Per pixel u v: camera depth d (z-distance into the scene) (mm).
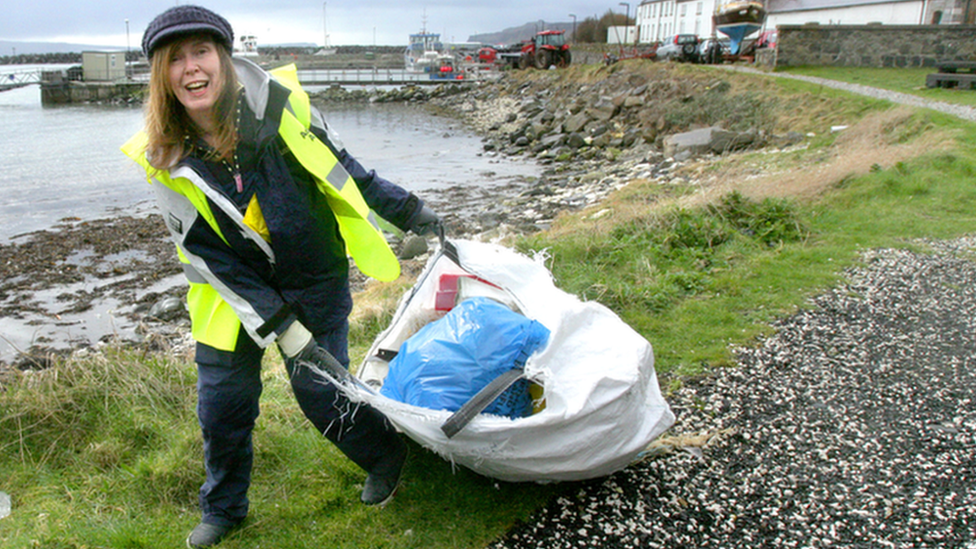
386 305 4859
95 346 6070
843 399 3482
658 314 4707
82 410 3354
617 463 2602
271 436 3139
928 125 11945
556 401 2398
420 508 2695
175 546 2533
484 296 3156
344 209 2389
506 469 2514
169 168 2098
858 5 40469
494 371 2582
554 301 2887
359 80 52812
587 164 17625
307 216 2236
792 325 4438
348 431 2533
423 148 21984
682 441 3078
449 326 2734
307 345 2240
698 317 4570
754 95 19781
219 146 2129
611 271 5582
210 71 2070
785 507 2668
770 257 5820
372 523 2621
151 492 2836
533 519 2627
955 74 18188
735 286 5109
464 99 38844
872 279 5273
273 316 2182
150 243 9781
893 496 2701
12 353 6004
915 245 6129
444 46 65812
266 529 2604
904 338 4203
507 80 39250
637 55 36250
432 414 2342
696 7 64375
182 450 2986
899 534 2486
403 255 7887
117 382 3551
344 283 2463
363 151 21156
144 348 4117
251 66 2182
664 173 13367
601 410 2438
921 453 2982
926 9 36188
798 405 3438
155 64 2043
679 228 6289
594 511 2662
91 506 2766
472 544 2502
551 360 2518
